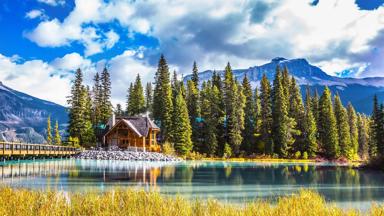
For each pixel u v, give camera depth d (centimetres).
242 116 7738
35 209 1277
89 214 1254
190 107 8150
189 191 2403
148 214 1227
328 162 7188
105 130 7406
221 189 2527
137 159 5844
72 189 2262
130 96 9181
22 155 4278
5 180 2734
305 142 7912
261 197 2164
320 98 8681
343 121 8450
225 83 8525
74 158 5912
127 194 1473
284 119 7738
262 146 7894
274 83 8275
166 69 8256
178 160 6400
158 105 8225
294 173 4022
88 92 8244
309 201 1410
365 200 2127
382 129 6656
